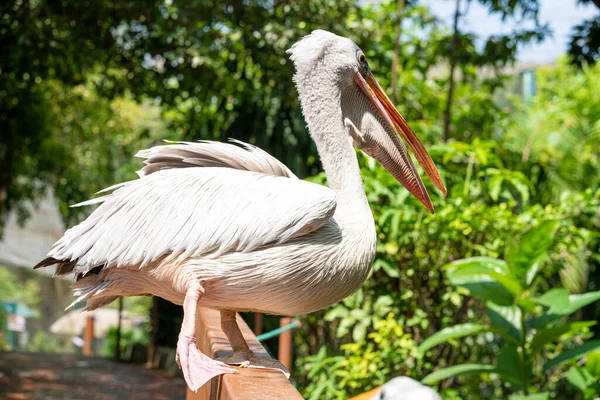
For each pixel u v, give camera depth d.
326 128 2.78
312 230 2.44
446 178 5.95
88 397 10.31
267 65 10.32
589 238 5.46
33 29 9.84
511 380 4.61
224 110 11.52
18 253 26.14
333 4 10.23
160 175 2.54
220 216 2.40
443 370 4.66
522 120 11.02
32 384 10.90
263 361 2.65
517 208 6.94
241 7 9.80
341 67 2.80
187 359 2.30
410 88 11.30
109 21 10.48
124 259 2.42
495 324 4.79
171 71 10.88
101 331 23.48
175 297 2.51
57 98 16.02
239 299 2.46
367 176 5.43
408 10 11.04
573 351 4.51
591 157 11.09
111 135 18.38
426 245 5.66
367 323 5.40
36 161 17.45
